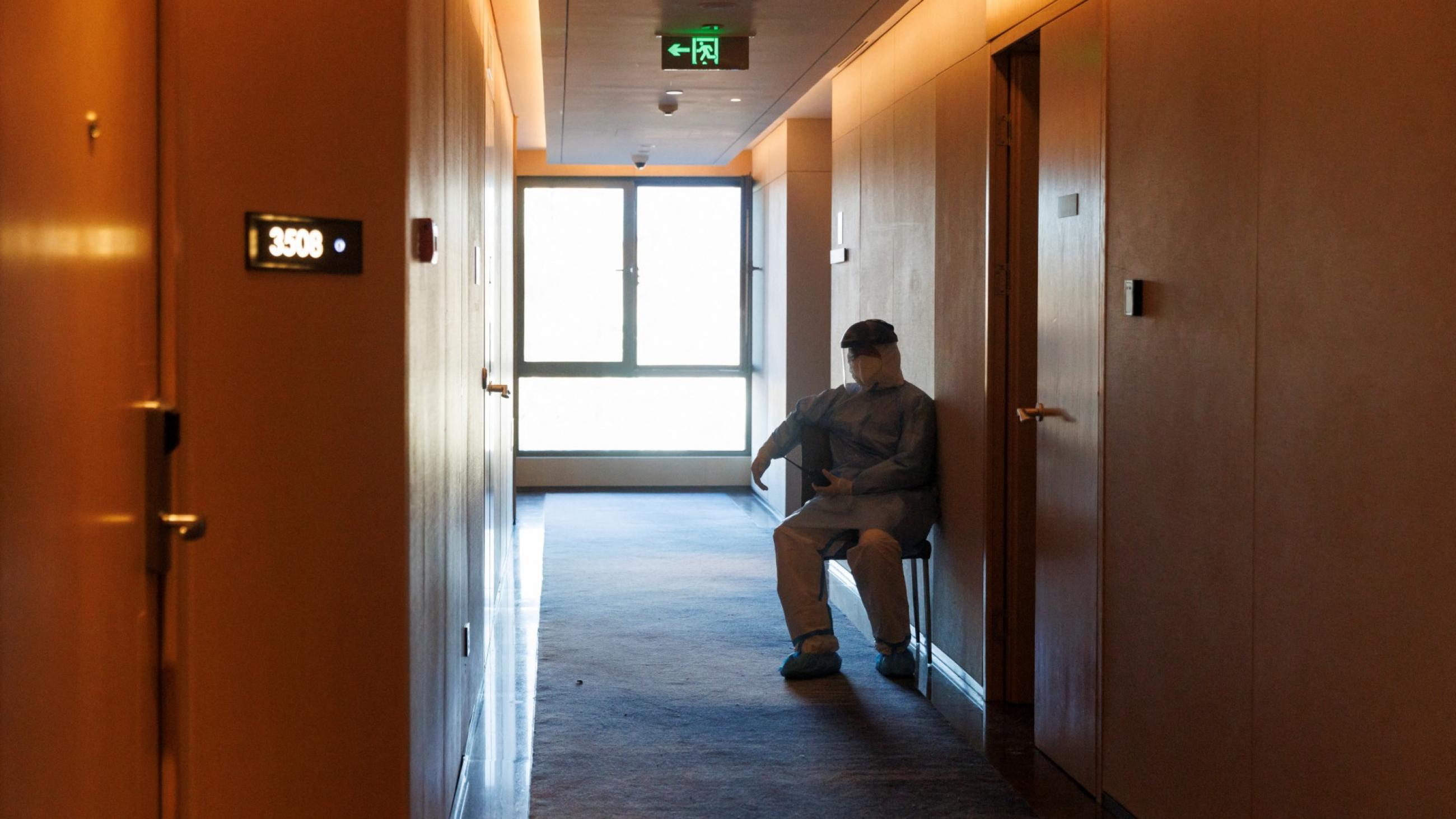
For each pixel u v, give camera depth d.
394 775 2.36
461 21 3.73
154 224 1.99
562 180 10.95
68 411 1.65
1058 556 3.88
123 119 1.84
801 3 4.90
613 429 11.21
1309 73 2.47
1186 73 3.01
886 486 5.14
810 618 5.00
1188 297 3.00
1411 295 2.15
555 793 3.63
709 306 11.16
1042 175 4.04
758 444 10.78
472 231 4.27
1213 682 2.88
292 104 2.19
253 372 2.16
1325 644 2.42
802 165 9.26
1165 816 3.13
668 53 5.50
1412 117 2.15
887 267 6.05
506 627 5.91
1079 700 3.71
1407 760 2.16
